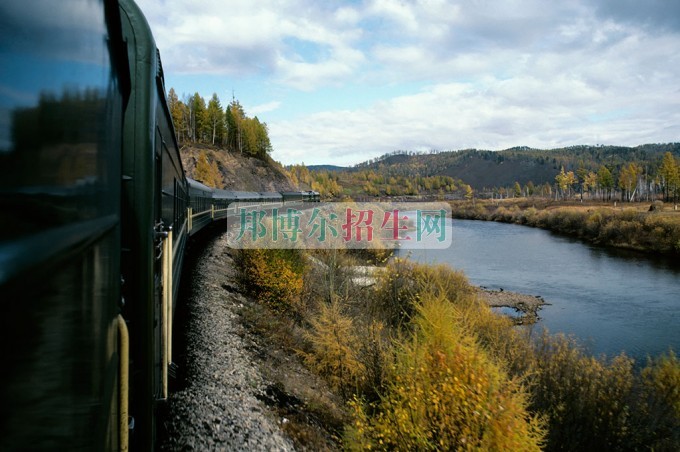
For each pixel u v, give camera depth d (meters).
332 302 12.46
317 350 9.23
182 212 10.74
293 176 137.00
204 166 68.69
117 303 1.77
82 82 1.14
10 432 0.67
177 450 5.00
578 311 21.41
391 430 5.59
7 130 0.64
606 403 7.64
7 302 0.62
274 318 11.40
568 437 7.34
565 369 8.52
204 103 97.19
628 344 16.58
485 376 5.69
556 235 57.72
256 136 103.44
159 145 3.82
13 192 0.66
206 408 5.98
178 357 7.33
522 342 10.17
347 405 7.71
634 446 7.22
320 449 6.21
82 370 1.14
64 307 0.98
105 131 1.46
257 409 6.48
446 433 5.27
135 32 2.83
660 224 40.62
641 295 24.53
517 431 5.22
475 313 12.66
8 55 0.66
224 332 9.05
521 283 28.09
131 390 2.74
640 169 136.62
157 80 3.20
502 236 56.81
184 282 11.87
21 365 0.71
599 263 35.34
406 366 6.95
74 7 1.07
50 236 0.84
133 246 2.74
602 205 108.00
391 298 13.49
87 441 1.18
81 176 1.12
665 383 8.59
